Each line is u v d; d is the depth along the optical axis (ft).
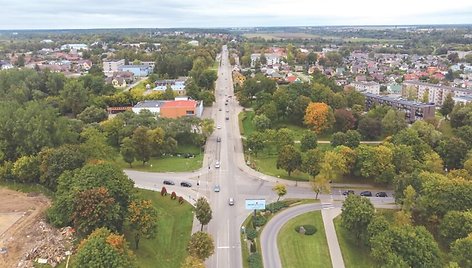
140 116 584.81
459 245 280.72
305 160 437.17
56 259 278.46
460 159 468.75
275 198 402.52
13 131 418.31
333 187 432.25
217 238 329.31
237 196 405.59
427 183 355.36
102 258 242.78
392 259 267.18
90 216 290.76
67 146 397.60
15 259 276.82
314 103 628.28
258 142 517.14
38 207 346.33
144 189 415.44
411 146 468.34
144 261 293.64
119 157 511.40
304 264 299.58
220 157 517.14
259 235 336.29
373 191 424.46
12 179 394.32
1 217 327.26
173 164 491.31
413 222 348.38
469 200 335.06
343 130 613.11
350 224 319.68
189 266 265.13
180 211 374.22
